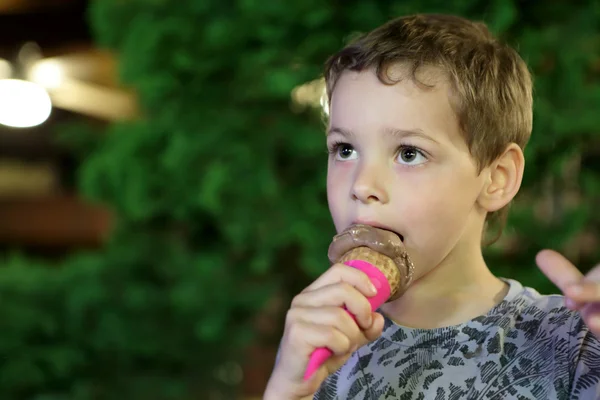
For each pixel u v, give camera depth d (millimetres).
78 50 4898
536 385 929
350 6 2189
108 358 2869
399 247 895
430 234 938
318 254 2285
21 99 3625
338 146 991
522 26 2152
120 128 2719
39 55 4504
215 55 2398
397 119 929
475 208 1019
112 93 4266
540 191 2264
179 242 2924
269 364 3377
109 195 2791
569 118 2018
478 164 979
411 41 1001
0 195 6020
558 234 2170
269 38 2262
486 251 2164
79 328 2869
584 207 2174
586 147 2260
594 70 2357
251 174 2338
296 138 2330
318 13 2133
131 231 3002
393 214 929
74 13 4832
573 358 929
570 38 2080
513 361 953
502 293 1039
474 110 968
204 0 2410
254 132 2396
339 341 799
